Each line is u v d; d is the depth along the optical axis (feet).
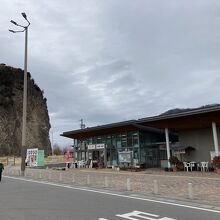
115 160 134.51
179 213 34.32
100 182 70.64
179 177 78.69
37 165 155.94
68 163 150.92
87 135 146.92
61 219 31.22
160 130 131.85
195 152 114.42
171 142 134.31
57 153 372.38
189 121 103.24
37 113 353.31
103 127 131.13
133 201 43.19
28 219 31.27
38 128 344.69
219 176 79.77
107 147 138.21
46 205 39.99
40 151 158.20
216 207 38.01
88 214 33.83
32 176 95.40
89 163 141.79
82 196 48.80
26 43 111.04
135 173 97.66
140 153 124.98
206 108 93.81
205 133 112.47
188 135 117.19
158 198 45.78
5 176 101.60
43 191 56.08
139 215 33.32
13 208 37.81
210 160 108.88
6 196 49.29
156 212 34.96
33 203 41.73
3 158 238.89
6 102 315.17
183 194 48.62
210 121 100.12
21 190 57.98
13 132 310.65
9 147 299.58
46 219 31.24
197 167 105.09
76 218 31.71
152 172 100.17
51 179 82.17
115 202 42.37
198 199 43.75
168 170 104.53
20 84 341.21
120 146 133.69
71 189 59.41
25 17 108.88
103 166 136.36
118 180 74.23
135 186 61.31
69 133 148.56
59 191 55.93
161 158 131.75
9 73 330.75
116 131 133.18
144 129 126.00
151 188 57.36
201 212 34.83
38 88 371.56
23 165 103.24
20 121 324.19
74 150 156.87
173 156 108.68
